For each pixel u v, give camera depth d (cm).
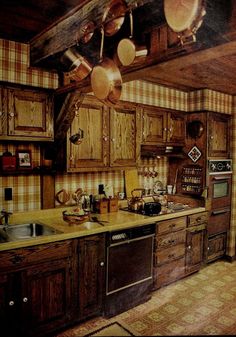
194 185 392
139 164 335
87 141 286
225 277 367
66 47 195
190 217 354
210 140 386
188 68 295
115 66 166
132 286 289
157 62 161
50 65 251
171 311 285
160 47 158
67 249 241
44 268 229
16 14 197
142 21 166
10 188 269
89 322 263
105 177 345
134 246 288
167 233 325
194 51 143
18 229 267
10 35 237
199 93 390
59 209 298
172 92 383
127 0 144
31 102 250
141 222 292
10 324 215
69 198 313
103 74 166
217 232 405
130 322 265
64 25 197
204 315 278
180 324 262
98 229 258
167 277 329
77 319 253
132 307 291
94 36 193
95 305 263
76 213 272
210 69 298
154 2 146
